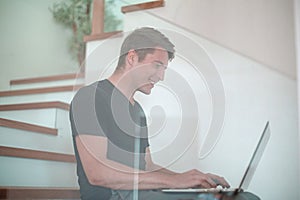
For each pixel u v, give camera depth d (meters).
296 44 1.63
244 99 1.78
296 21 1.63
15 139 1.69
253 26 1.78
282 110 1.65
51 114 1.73
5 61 1.99
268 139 1.64
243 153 1.70
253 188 1.49
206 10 1.93
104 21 2.15
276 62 1.69
